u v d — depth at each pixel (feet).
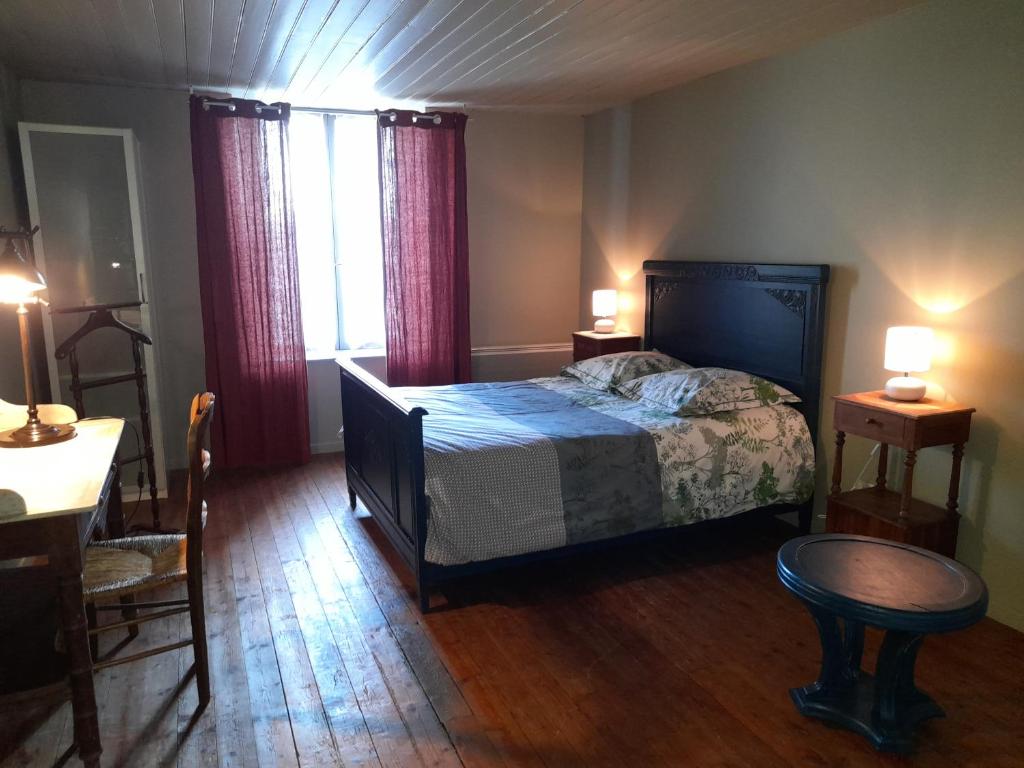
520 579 10.44
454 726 7.22
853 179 10.75
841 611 6.39
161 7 9.37
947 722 7.28
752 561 11.02
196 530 7.16
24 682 6.91
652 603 9.73
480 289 17.67
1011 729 7.18
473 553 9.30
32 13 9.57
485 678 8.04
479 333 17.87
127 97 14.16
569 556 10.43
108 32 10.46
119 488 9.05
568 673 8.13
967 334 9.33
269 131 14.74
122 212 12.77
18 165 12.53
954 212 9.37
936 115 9.49
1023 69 8.46
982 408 9.23
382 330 17.43
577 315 18.75
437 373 17.15
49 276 12.57
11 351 11.16
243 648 8.63
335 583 10.30
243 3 9.25
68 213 12.54
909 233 9.99
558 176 17.89
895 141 10.07
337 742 6.98
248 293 15.10
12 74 12.62
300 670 8.18
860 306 10.81
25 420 8.08
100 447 7.73
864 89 10.44
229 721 7.27
